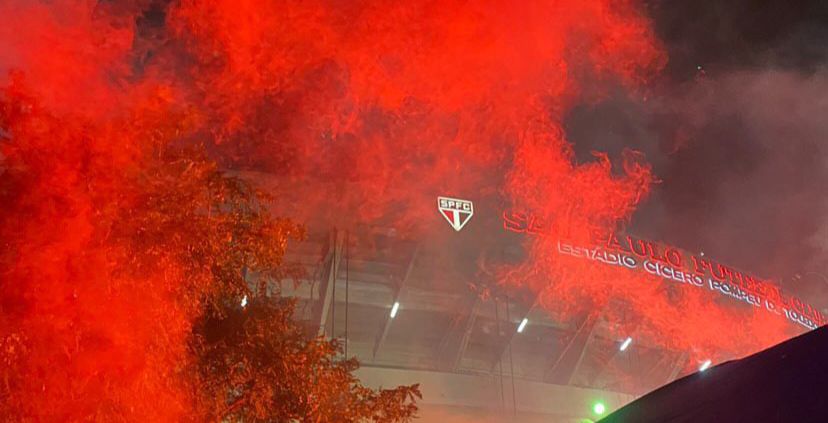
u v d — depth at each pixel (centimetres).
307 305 4775
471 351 5541
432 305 5125
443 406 4741
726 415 486
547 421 5053
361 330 5275
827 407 420
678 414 530
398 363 5306
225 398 1401
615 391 5603
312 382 1517
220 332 1461
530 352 5734
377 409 1606
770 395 462
